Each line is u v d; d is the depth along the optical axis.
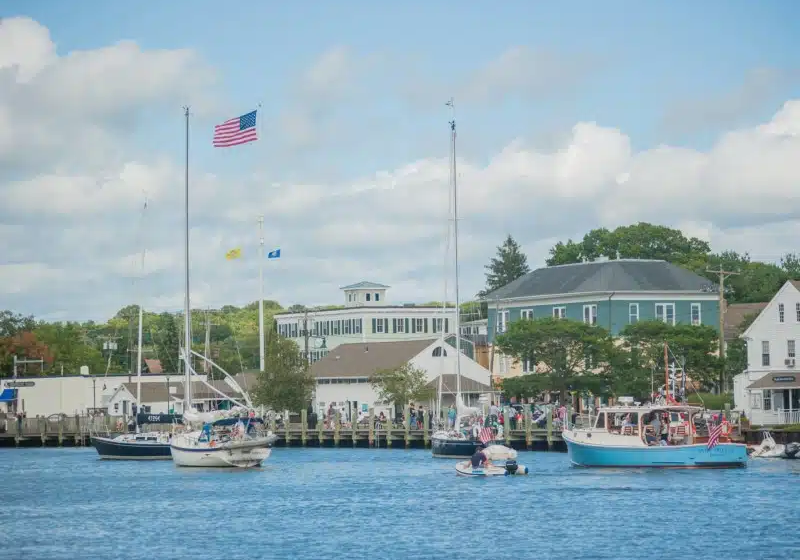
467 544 81.31
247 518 93.81
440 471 124.69
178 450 133.62
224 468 131.00
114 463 147.38
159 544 83.62
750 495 99.75
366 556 78.12
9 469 141.12
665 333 166.38
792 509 92.38
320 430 168.00
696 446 118.06
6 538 87.12
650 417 119.94
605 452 119.75
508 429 144.88
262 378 179.75
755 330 163.88
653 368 162.62
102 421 187.75
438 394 167.75
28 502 106.81
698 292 198.88
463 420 144.12
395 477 119.56
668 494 101.19
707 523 87.12
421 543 81.94
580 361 169.62
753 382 159.00
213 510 98.56
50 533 89.00
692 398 161.75
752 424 147.62
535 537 83.31
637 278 198.88
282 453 155.62
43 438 191.25
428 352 198.75
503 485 109.88
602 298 197.00
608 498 99.69
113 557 79.62
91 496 110.12
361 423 167.75
